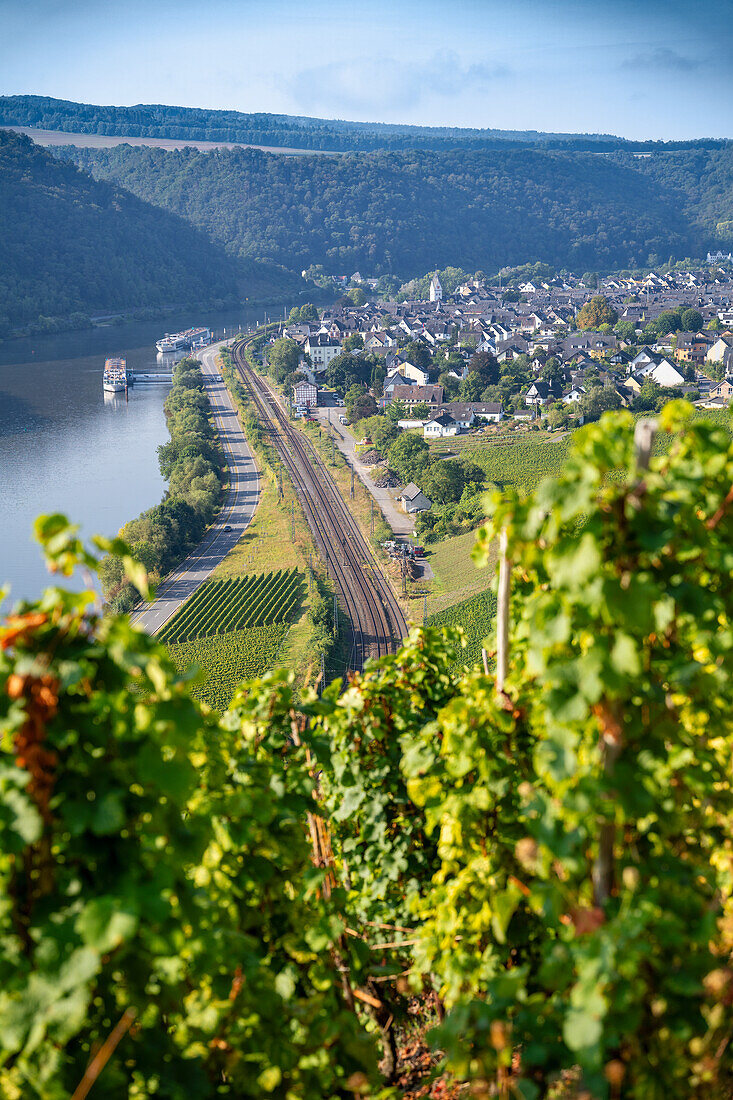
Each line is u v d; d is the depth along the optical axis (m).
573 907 4.42
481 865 5.75
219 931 4.91
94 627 4.10
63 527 4.12
